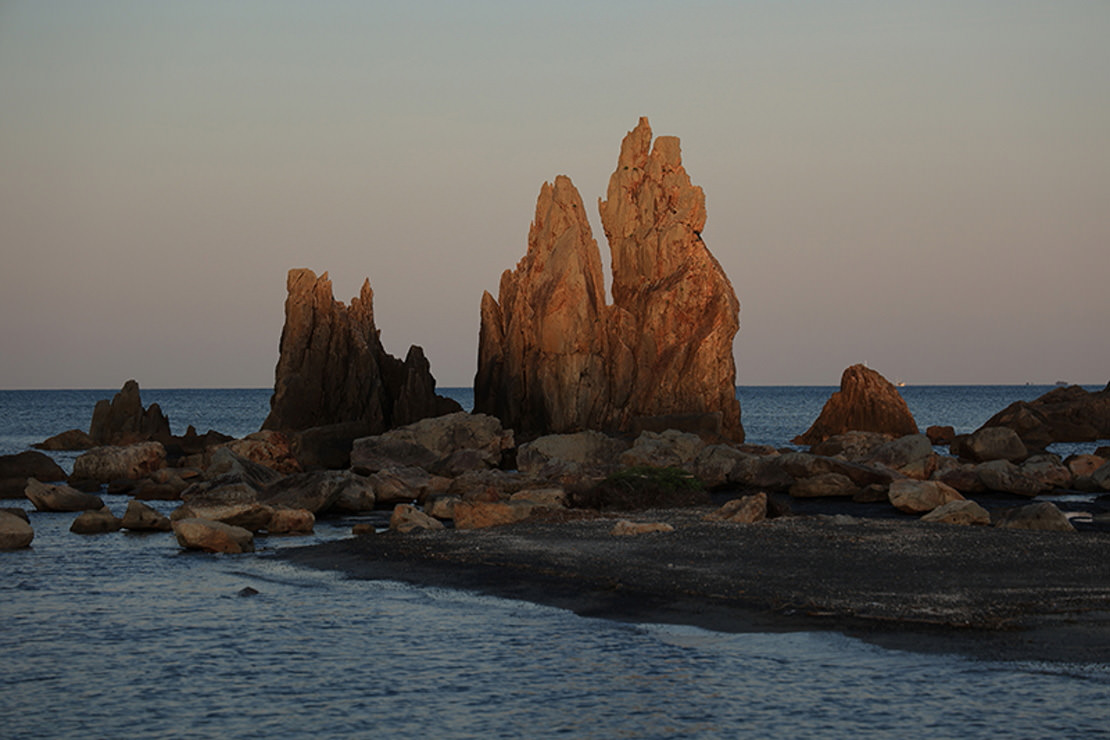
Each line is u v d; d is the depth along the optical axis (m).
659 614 24.44
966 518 37.28
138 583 30.17
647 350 83.69
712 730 16.81
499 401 86.62
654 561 29.67
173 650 22.38
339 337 84.62
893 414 92.62
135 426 91.88
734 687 18.91
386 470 55.31
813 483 51.16
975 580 26.12
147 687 19.73
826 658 20.45
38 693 19.41
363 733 17.11
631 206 91.19
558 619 24.55
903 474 54.66
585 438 66.31
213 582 30.28
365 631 23.83
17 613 26.16
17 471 60.16
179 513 41.84
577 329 82.19
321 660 21.44
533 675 20.05
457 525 39.44
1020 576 26.53
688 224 87.94
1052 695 17.97
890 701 17.88
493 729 17.16
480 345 90.06
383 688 19.47
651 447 63.00
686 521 38.19
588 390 82.00
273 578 30.81
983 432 71.62
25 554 35.69
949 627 22.12
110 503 53.12
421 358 89.81
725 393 82.75
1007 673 19.17
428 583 29.17
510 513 39.47
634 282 89.31
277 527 41.19
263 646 22.64
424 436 67.94
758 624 23.09
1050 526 35.12
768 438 115.88
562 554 31.31
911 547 30.75
